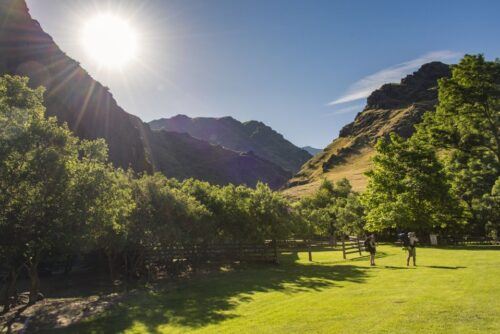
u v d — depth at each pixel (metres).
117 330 13.77
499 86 46.94
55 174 17.34
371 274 22.48
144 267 30.97
